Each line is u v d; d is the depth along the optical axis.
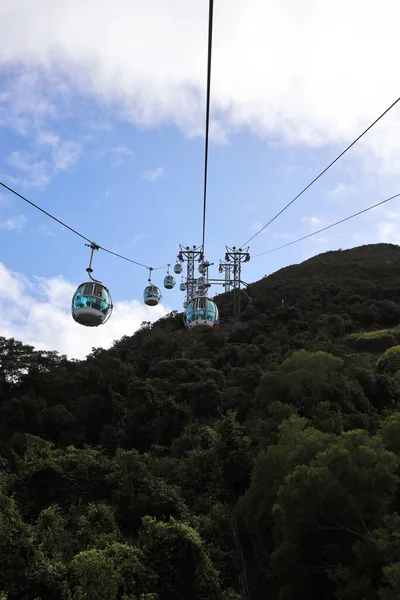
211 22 7.95
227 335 58.22
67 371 44.47
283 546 14.62
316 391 29.88
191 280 53.41
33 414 38.03
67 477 24.03
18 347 43.81
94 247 17.45
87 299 16.72
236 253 59.88
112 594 14.88
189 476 26.48
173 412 36.69
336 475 13.45
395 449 16.05
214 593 17.16
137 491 23.41
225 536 21.42
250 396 36.84
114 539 18.56
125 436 36.09
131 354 57.34
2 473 25.50
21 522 18.83
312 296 64.31
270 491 17.66
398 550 11.64
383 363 39.09
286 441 19.34
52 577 15.84
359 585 11.69
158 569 16.83
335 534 14.03
